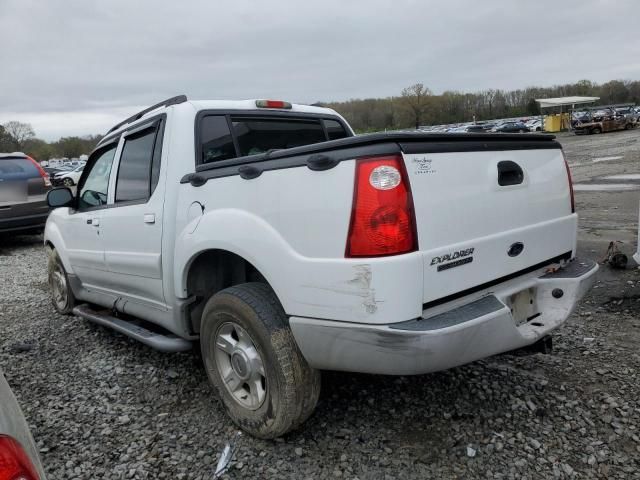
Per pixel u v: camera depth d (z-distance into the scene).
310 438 2.98
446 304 2.54
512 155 2.95
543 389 3.40
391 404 3.30
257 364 2.89
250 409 2.96
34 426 3.30
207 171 3.14
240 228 2.83
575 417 3.06
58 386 3.91
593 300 5.05
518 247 2.93
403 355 2.32
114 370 4.14
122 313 4.50
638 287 5.23
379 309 2.32
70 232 4.96
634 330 4.30
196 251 3.13
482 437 2.91
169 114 3.57
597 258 6.37
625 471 2.59
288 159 2.63
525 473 2.61
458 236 2.57
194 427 3.20
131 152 3.98
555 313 3.03
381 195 2.31
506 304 2.81
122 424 3.29
